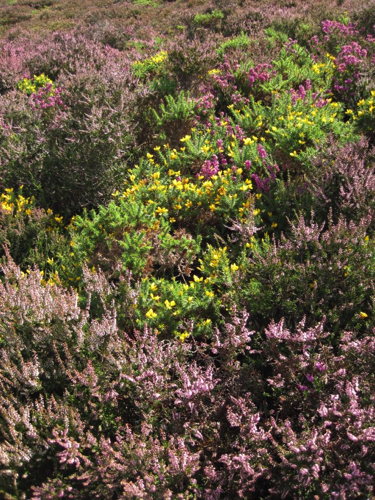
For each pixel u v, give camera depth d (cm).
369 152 392
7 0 2291
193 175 464
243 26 1074
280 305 290
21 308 258
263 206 387
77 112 475
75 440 226
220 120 533
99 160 446
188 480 214
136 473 208
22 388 238
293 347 249
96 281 296
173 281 327
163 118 528
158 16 1579
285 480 201
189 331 284
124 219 358
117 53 1006
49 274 364
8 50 1098
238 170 386
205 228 393
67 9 1984
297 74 623
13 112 539
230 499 213
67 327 254
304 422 223
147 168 457
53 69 863
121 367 242
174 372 261
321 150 401
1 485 211
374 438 195
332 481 196
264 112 514
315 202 365
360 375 230
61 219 429
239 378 252
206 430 234
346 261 279
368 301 288
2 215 411
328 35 823
